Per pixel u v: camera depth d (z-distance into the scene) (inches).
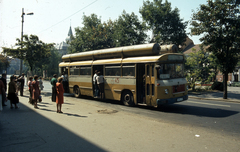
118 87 446.0
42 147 184.2
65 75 629.3
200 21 609.3
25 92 731.4
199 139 211.2
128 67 423.5
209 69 836.6
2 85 282.7
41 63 1959.9
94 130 240.5
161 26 865.5
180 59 404.2
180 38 847.7
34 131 233.6
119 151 176.4
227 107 425.7
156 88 366.6
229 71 565.3
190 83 828.0
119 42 973.2
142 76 409.4
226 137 223.0
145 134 226.4
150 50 392.2
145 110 390.9
